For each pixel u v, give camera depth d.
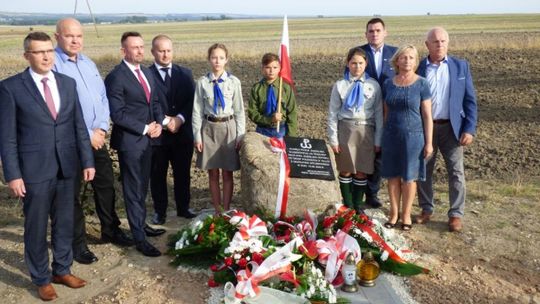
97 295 4.74
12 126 4.33
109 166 5.63
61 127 4.56
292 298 4.27
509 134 11.13
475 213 6.45
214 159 6.12
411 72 5.60
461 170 5.94
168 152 6.43
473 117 5.83
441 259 5.30
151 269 5.15
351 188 6.45
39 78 4.46
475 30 54.22
